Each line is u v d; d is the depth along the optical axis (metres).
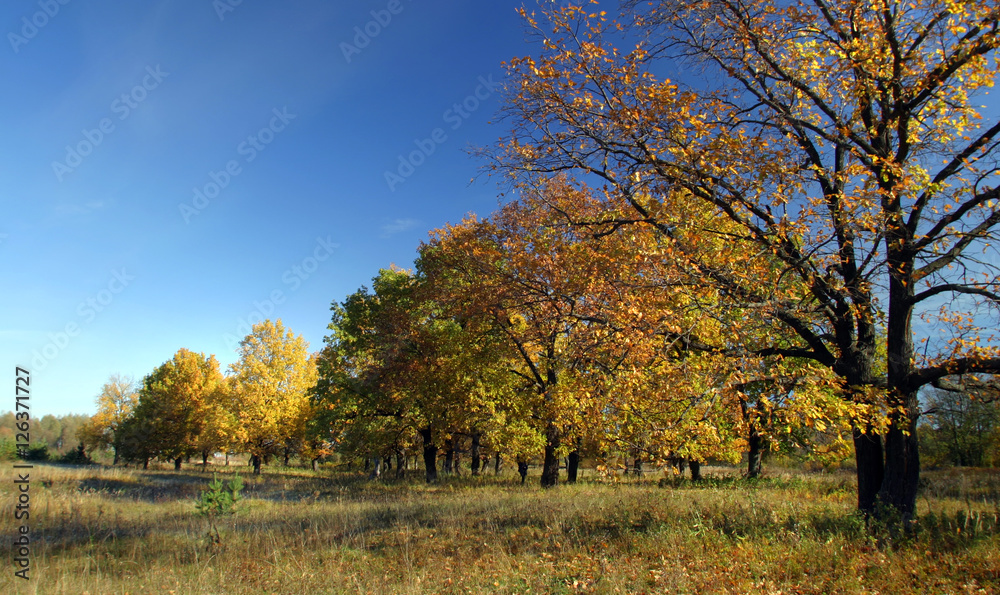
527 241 14.42
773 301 7.95
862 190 7.62
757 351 8.55
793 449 18.50
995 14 7.20
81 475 24.77
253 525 11.66
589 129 9.36
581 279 9.79
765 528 8.68
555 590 6.68
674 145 8.72
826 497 13.33
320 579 7.62
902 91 8.45
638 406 7.94
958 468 25.64
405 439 27.36
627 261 8.92
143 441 43.81
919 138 8.73
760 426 7.73
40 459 44.94
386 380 22.91
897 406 7.95
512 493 16.56
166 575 7.82
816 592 6.09
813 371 7.79
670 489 15.50
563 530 9.84
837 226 7.71
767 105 9.18
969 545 7.30
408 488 20.28
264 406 36.00
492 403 20.77
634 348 7.57
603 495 14.23
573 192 11.45
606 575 6.93
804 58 9.12
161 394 43.97
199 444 42.69
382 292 25.02
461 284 19.48
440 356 22.67
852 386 7.93
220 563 8.34
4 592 6.86
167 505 16.14
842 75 8.74
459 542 9.52
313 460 45.41
